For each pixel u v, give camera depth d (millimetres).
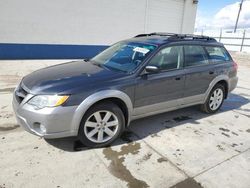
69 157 2918
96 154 3025
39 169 2650
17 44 10102
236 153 3254
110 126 3234
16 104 2975
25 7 9836
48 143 3209
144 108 3551
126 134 3641
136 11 12672
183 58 3998
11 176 2504
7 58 10062
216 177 2689
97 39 11969
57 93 2756
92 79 3068
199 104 4578
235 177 2709
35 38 10406
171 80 3748
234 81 5043
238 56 19766
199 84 4254
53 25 10641
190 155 3129
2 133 3422
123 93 3180
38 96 2777
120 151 3131
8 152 2941
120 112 3242
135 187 2455
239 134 3896
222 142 3566
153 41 3906
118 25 12359
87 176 2586
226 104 5613
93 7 11383
